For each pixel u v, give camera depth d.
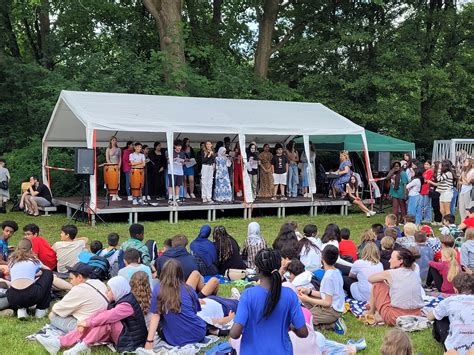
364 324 6.81
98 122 12.96
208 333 6.10
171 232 12.60
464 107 26.20
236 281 8.44
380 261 7.84
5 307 6.79
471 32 25.14
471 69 25.28
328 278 6.38
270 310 3.85
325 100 23.33
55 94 19.95
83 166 12.76
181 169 14.62
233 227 13.52
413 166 15.35
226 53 27.30
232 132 14.48
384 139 19.11
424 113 25.89
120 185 16.86
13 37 24.03
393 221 9.70
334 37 24.64
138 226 7.84
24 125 21.75
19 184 18.12
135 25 24.44
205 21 26.92
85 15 23.80
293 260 6.78
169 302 5.51
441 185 13.86
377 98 23.08
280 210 15.41
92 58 20.89
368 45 24.11
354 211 17.08
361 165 19.44
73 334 5.79
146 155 15.29
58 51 23.08
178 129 13.79
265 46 24.28
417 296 6.71
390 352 3.79
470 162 13.45
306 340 5.08
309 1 25.08
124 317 5.62
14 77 20.91
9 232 8.31
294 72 25.80
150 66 21.20
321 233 13.23
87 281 6.17
